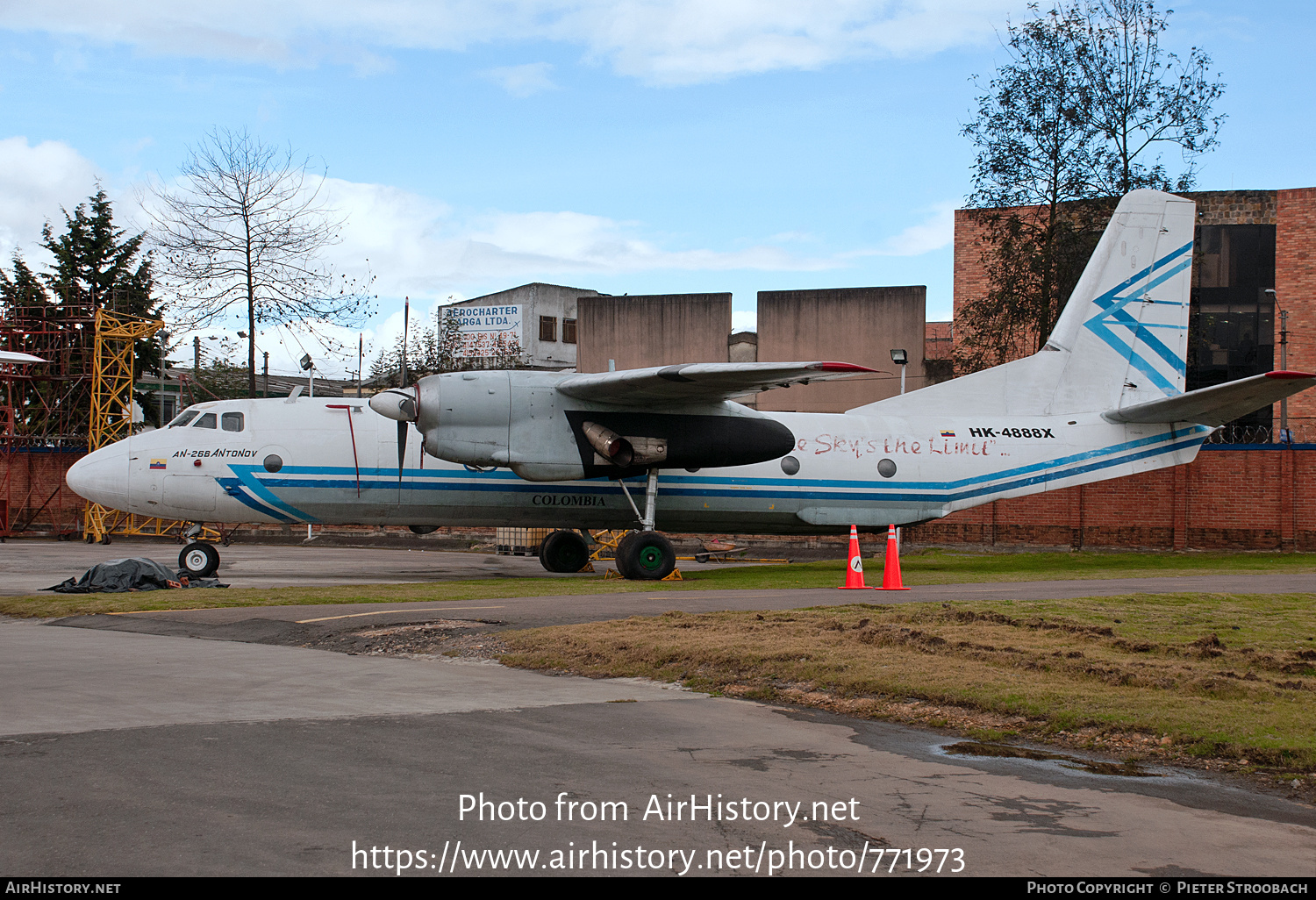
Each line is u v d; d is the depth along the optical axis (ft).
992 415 73.61
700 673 30.07
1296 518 88.28
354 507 66.74
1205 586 53.11
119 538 107.96
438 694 27.37
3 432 130.82
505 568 78.95
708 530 71.97
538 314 194.70
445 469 66.90
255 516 66.33
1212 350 121.19
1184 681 26.71
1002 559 83.97
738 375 56.49
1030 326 102.32
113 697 26.13
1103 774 20.54
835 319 121.19
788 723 24.76
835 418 72.13
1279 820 17.72
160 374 149.79
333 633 37.19
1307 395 116.57
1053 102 96.12
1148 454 74.08
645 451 63.16
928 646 32.35
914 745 22.82
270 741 21.80
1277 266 118.32
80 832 16.07
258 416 66.85
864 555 96.17
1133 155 96.99
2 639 36.55
